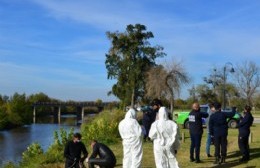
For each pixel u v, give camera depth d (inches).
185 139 855.7
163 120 440.1
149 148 705.6
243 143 556.7
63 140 816.9
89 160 494.6
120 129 468.1
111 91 3065.9
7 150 1664.6
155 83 2459.4
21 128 3036.4
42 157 687.7
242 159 557.3
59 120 4303.6
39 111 4768.7
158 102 553.6
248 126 556.7
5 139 2153.1
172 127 440.1
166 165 439.2
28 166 692.7
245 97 2765.7
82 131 1045.8
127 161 462.3
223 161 544.4
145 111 796.6
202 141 831.7
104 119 1062.4
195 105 560.4
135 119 468.4
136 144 459.5
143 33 3073.3
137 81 2974.9
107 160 486.6
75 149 503.2
